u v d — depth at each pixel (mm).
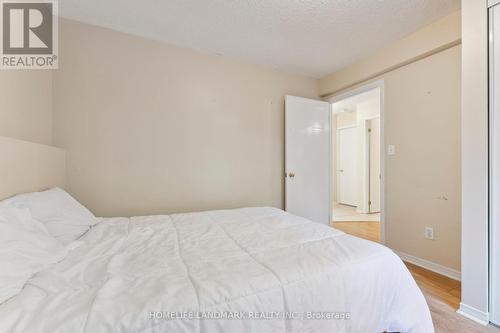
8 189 1241
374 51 2582
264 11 1918
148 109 2355
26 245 915
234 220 1744
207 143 2646
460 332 1326
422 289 1807
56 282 824
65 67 2041
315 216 3227
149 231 1479
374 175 4809
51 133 1987
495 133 1369
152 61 2367
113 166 2225
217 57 2693
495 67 1356
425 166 2215
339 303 931
